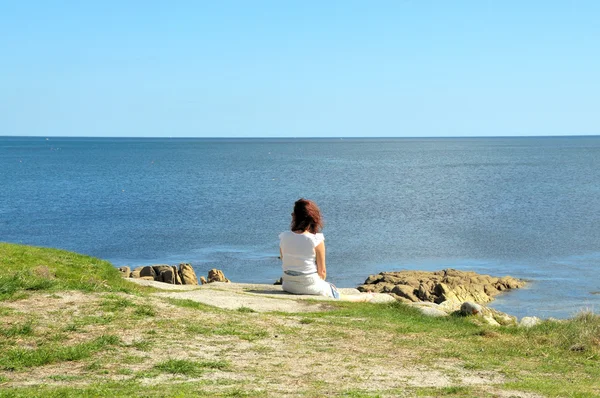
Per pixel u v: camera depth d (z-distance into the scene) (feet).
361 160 599.57
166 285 53.57
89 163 522.88
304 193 277.64
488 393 26.04
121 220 191.21
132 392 23.22
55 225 179.73
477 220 193.06
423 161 575.79
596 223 185.37
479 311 46.29
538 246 148.56
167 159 613.11
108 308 35.83
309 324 38.14
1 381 24.85
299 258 45.98
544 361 34.78
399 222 188.44
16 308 34.63
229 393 23.67
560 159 599.16
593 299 100.58
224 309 40.11
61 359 28.02
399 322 41.32
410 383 27.40
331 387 25.62
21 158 606.14
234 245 150.82
